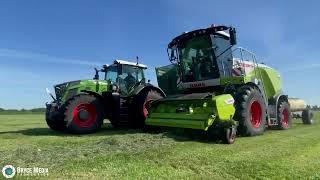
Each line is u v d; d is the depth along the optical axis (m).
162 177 5.22
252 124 10.28
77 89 11.98
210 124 8.70
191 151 7.16
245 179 5.14
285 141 8.85
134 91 12.97
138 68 14.32
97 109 11.70
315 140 9.05
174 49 11.70
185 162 6.16
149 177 5.20
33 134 11.58
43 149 7.35
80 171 5.47
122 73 13.72
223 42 11.12
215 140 8.76
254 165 5.96
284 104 13.20
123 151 7.07
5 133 12.05
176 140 8.69
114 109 12.65
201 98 9.16
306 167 5.83
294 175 5.33
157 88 13.10
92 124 11.57
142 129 11.96
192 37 11.23
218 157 6.62
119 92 13.29
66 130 12.30
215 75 10.91
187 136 9.32
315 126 14.55
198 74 11.25
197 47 11.19
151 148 7.42
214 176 5.30
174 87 14.12
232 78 10.48
